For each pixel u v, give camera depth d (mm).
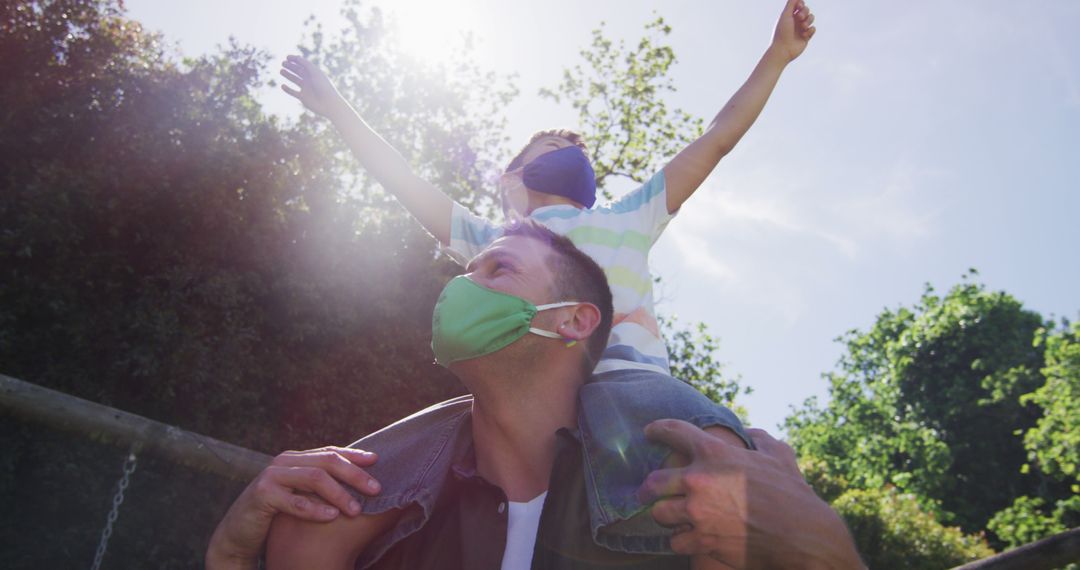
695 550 1335
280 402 10977
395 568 1703
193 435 3232
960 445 31562
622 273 2299
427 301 12055
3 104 10016
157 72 11312
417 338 11867
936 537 14320
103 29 11305
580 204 2598
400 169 2602
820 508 1346
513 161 2729
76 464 8867
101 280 9984
